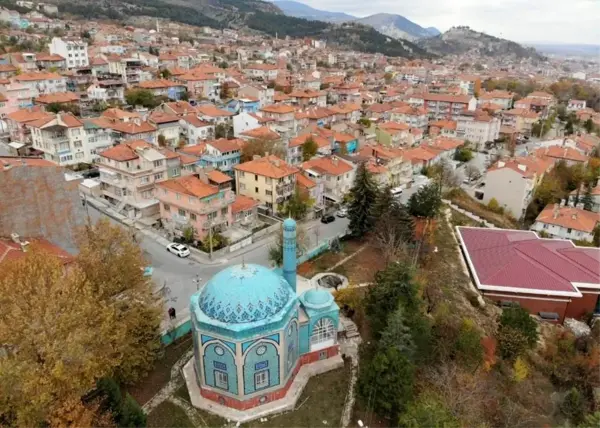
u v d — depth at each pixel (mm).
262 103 153750
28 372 27969
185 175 75312
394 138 126438
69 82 146125
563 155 114125
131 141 85188
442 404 35719
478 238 75062
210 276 59344
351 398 40312
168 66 191875
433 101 172250
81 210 50875
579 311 62938
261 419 37656
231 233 70375
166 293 54062
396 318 41375
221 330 35969
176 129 109938
